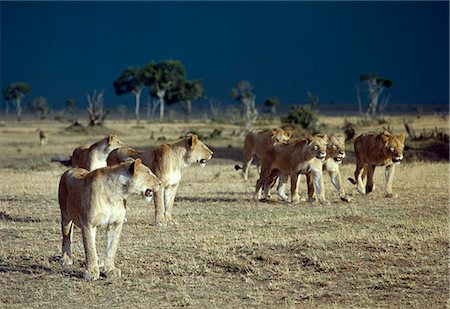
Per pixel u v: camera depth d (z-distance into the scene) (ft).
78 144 232.73
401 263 50.31
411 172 108.99
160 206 65.36
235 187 94.99
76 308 41.86
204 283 46.55
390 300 42.70
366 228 62.18
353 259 51.34
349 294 43.86
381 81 412.36
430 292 44.06
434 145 162.61
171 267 49.80
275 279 47.19
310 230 61.82
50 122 510.58
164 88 503.61
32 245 57.67
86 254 47.11
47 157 175.22
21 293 44.83
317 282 46.21
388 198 82.28
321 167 78.54
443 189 89.20
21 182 104.17
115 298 43.55
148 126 362.53
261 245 55.47
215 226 64.44
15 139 261.03
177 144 66.39
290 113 230.68
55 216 72.23
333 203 78.79
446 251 53.36
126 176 45.93
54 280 47.47
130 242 57.77
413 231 60.70
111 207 46.57
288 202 80.02
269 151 81.05
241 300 43.04
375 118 362.12
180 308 41.57
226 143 217.36
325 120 332.39
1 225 66.39
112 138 75.00
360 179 87.61
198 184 98.99
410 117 371.35
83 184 47.01
